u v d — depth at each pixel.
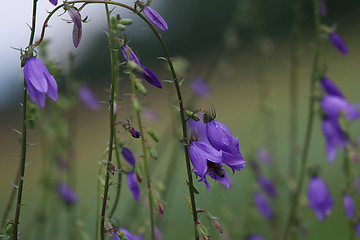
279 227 5.58
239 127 12.11
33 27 2.52
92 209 7.38
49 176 4.81
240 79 18.27
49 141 4.69
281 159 6.92
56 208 5.22
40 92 2.56
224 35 6.39
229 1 27.62
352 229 4.05
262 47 6.31
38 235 4.95
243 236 5.32
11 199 3.04
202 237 2.58
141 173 2.87
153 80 2.60
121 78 2.91
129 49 2.58
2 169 12.21
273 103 6.22
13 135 13.75
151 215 2.65
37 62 2.55
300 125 11.73
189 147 2.68
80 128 14.17
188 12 28.78
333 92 4.53
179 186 8.23
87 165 11.57
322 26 4.45
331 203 4.67
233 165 2.74
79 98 5.18
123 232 2.85
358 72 16.75
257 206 5.40
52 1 2.46
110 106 2.61
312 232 6.46
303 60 18.41
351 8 28.02
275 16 25.23
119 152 2.95
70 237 4.97
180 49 28.48
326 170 8.62
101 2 2.50
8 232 2.60
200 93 6.31
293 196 5.04
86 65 19.25
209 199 7.06
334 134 4.47
